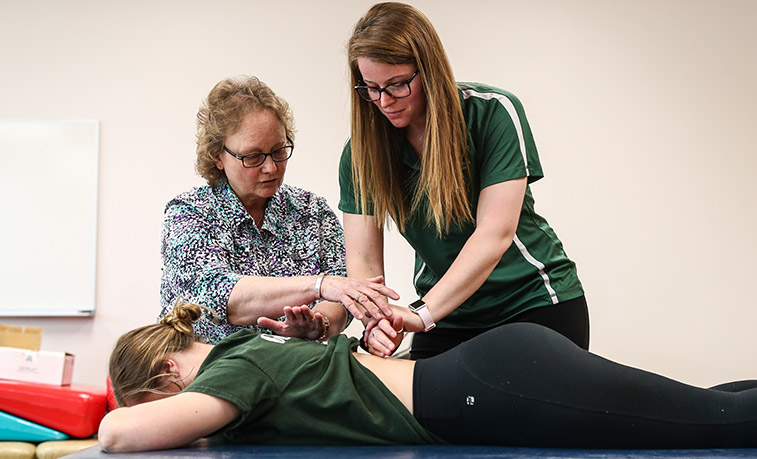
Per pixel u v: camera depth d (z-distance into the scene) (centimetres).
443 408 154
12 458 323
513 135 182
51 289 436
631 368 148
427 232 198
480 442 154
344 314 206
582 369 147
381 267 205
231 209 206
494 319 198
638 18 434
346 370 157
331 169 435
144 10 448
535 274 194
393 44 168
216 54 445
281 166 202
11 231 439
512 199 181
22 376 360
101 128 444
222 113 194
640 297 419
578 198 425
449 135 176
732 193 424
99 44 447
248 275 203
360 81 181
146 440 141
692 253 421
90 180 441
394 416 153
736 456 128
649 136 428
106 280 436
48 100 445
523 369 149
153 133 442
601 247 422
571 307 195
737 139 427
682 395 144
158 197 439
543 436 147
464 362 155
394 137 190
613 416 144
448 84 175
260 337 164
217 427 148
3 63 447
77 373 430
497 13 436
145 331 174
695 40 432
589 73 432
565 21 435
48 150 442
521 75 433
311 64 442
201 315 198
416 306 180
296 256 215
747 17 432
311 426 153
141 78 445
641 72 432
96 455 138
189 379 169
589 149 428
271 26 445
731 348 416
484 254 179
